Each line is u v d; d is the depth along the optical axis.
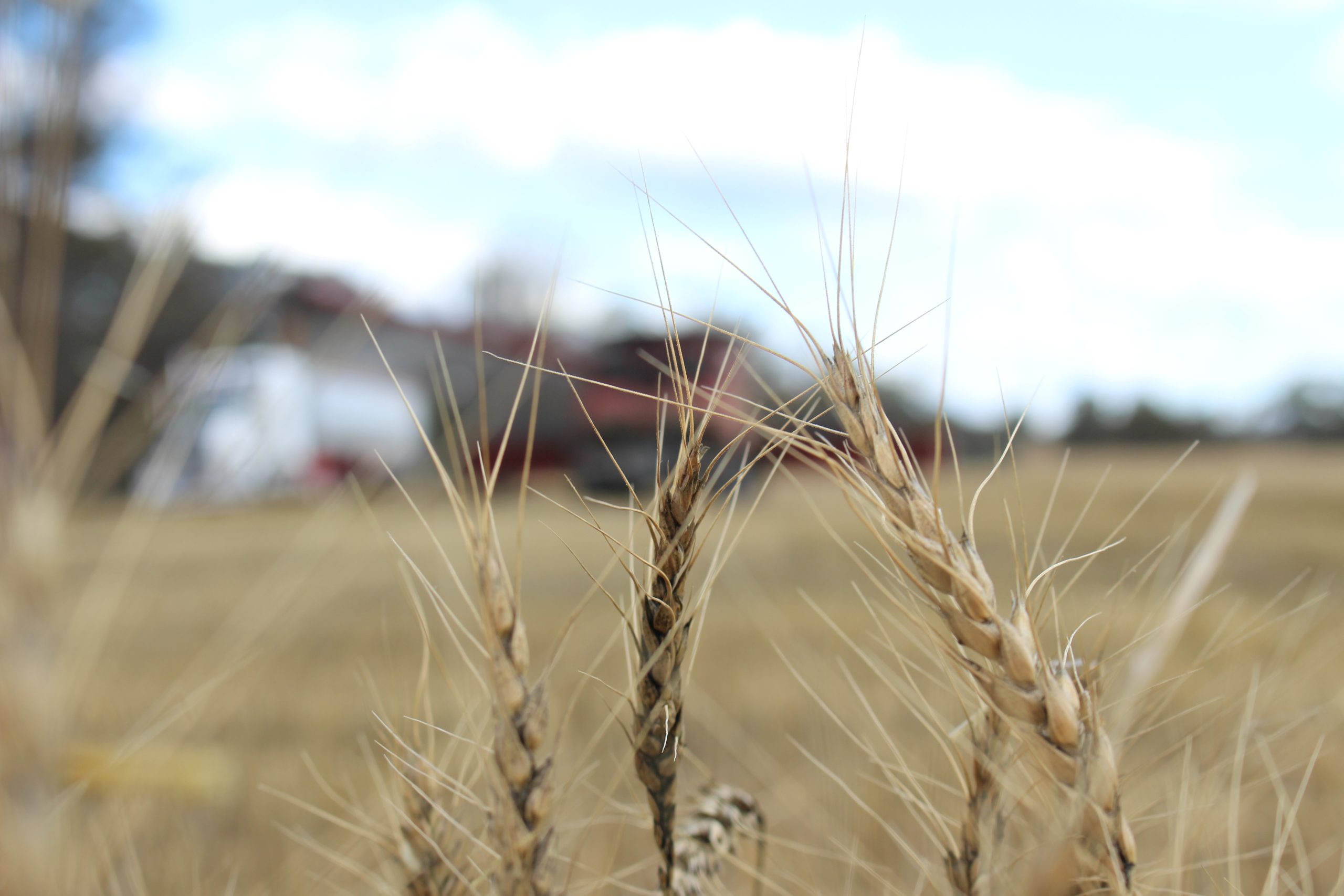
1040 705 0.86
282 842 2.30
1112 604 1.09
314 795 2.67
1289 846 2.11
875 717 1.15
